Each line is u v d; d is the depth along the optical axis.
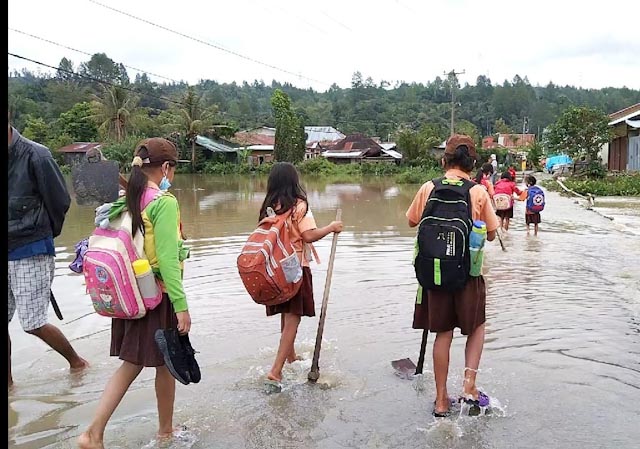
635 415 4.06
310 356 5.36
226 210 19.88
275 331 6.07
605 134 33.66
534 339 5.67
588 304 6.96
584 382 4.62
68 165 46.72
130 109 56.78
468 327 4.14
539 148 56.91
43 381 4.80
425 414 4.16
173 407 4.08
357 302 7.23
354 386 4.67
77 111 57.25
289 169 4.80
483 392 4.30
